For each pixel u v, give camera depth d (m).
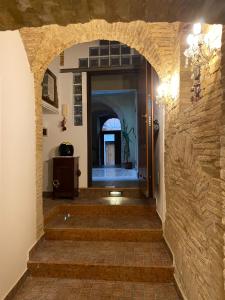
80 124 5.17
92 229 3.30
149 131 4.02
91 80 5.82
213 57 1.44
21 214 2.54
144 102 4.29
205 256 1.60
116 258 2.78
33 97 2.92
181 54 2.28
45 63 3.09
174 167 2.57
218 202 1.38
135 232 3.27
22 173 2.58
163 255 2.85
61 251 2.97
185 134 2.07
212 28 1.44
